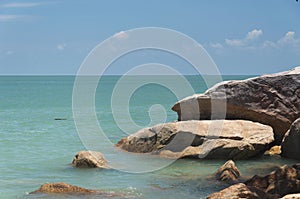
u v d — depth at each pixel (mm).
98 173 16734
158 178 15961
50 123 34844
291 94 21109
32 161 19312
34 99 69750
